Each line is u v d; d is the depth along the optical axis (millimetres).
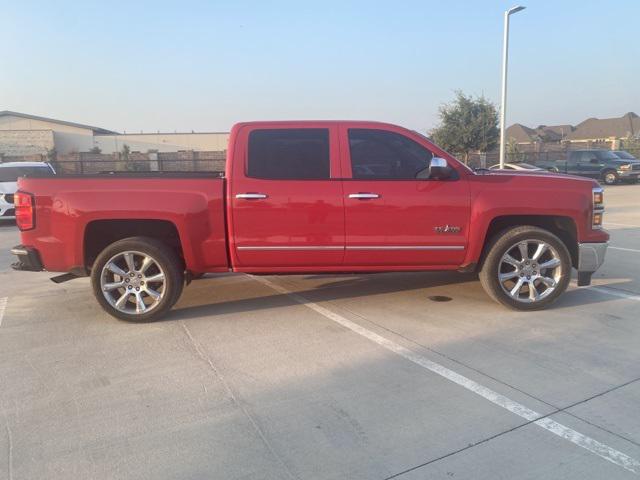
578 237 5418
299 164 5199
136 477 2799
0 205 13938
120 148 61469
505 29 21438
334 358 4309
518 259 5488
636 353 4344
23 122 60469
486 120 30969
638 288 6387
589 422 3279
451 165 5297
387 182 5195
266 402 3586
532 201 5273
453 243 5277
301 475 2797
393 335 4820
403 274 7207
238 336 4855
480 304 5754
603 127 73250
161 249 5137
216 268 5301
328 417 3377
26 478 2801
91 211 5016
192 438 3158
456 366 4125
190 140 68188
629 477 2744
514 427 3225
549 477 2752
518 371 4020
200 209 5094
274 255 5219
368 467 2855
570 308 5574
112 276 5234
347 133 5258
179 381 3928
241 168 5164
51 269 5172
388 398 3615
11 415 3465
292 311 5586
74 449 3062
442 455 2949
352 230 5184
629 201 18359
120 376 4035
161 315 5262
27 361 4344
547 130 84562
